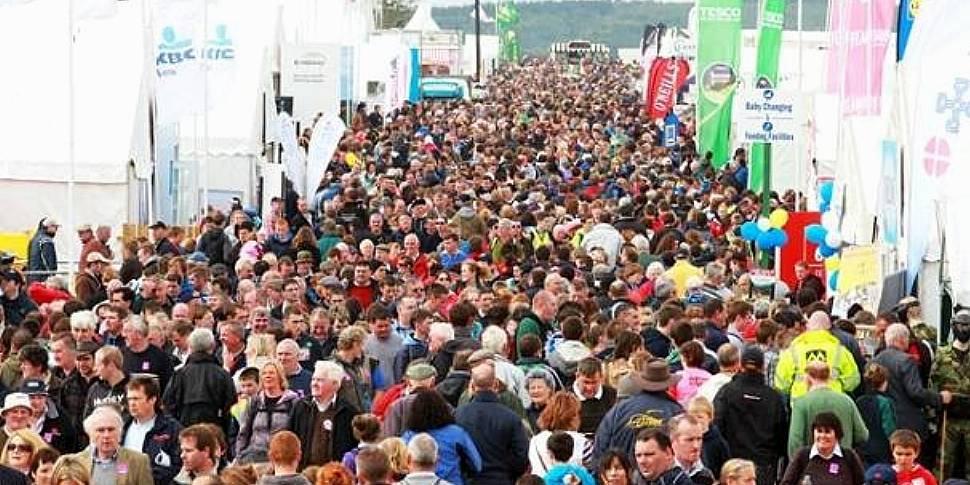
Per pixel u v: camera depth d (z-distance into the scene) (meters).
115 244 53.53
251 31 67.06
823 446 22.42
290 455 19.48
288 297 33.03
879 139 43.34
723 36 70.12
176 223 58.53
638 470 19.98
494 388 22.56
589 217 51.38
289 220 53.88
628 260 39.69
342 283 36.06
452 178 68.44
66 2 56.47
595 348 28.28
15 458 20.34
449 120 118.44
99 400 24.64
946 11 31.61
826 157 57.81
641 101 166.12
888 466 22.69
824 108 58.59
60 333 27.25
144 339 27.33
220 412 25.58
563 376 26.73
